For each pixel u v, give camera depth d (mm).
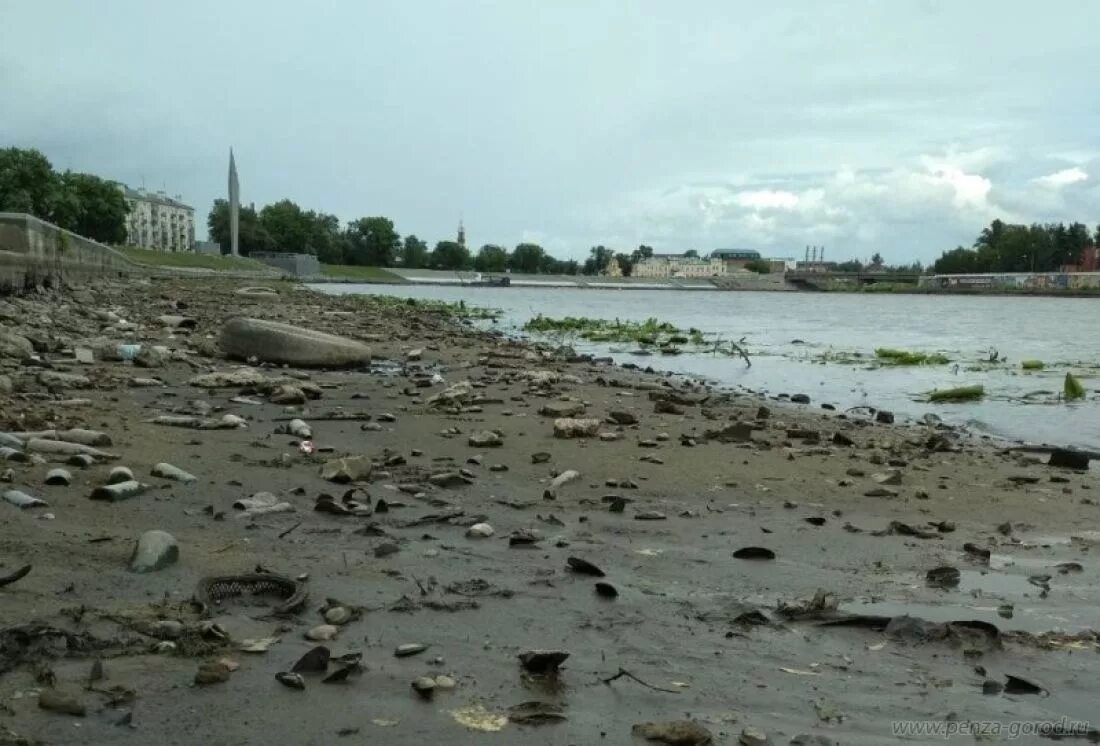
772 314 58750
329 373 14586
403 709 3141
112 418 8492
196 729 2906
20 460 6191
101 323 19547
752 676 3607
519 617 4137
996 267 189375
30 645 3406
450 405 11156
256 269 120562
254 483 6434
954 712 3328
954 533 6164
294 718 3025
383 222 199625
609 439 9383
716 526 6113
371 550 5055
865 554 5555
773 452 9148
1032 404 14953
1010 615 4492
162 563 4418
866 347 28031
